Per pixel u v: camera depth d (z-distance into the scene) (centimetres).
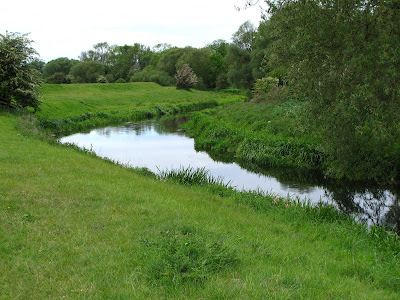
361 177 1395
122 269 458
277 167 1644
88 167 1090
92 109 3731
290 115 2248
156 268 452
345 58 941
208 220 698
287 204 1006
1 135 1525
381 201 1198
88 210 684
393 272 554
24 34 2377
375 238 779
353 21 968
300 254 575
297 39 984
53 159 1136
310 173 1530
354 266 547
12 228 574
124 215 670
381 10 910
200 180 1234
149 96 5566
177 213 706
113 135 2539
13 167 973
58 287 414
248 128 2308
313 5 970
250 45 7538
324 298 405
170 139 2400
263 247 571
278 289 412
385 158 1400
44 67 9956
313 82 1016
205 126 2509
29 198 718
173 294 400
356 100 955
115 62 10975
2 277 432
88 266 466
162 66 8819
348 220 905
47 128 2539
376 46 918
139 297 390
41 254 492
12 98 2441
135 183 970
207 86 8944
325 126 1125
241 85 6950
